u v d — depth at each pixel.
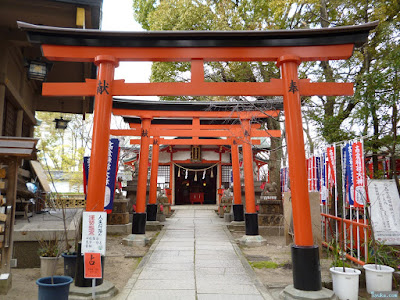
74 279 5.77
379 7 9.72
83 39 5.81
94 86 5.95
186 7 14.05
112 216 11.77
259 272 6.86
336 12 11.98
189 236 11.06
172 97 17.00
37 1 6.24
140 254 8.48
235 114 11.30
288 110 5.67
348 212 9.49
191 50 5.96
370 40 9.81
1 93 7.31
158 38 5.87
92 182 5.48
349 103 9.69
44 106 12.48
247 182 10.24
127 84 5.91
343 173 7.72
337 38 5.75
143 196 10.34
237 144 13.16
